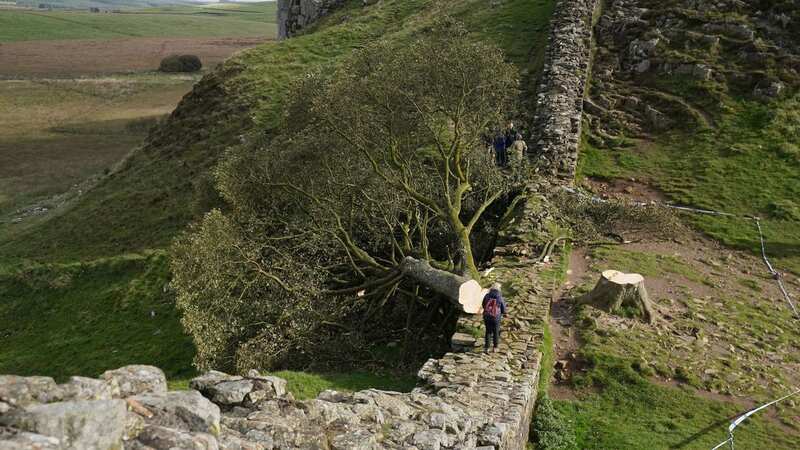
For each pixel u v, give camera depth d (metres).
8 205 48.50
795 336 18.28
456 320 19.50
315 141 21.80
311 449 7.66
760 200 26.64
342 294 21.58
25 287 34.62
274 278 19.92
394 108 21.39
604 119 33.12
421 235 22.09
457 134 22.14
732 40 35.19
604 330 17.23
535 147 29.89
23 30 148.38
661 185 28.39
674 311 18.91
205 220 20.33
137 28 171.88
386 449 8.63
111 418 5.36
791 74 32.81
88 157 60.75
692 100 33.22
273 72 48.62
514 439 11.40
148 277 31.91
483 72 21.88
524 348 15.61
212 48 134.88
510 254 21.92
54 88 90.75
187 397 6.87
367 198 21.75
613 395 15.17
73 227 39.81
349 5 66.62
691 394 15.21
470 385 13.29
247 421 7.77
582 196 26.11
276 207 22.06
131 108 82.00
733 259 23.14
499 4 48.22
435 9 54.03
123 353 27.31
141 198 40.38
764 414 14.69
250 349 18.88
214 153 41.72
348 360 19.09
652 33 36.78
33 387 5.57
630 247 23.64
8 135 68.88
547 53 37.16
